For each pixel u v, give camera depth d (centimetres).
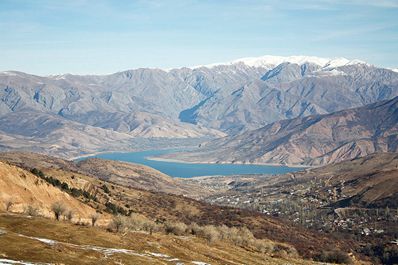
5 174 17338
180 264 11162
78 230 12325
